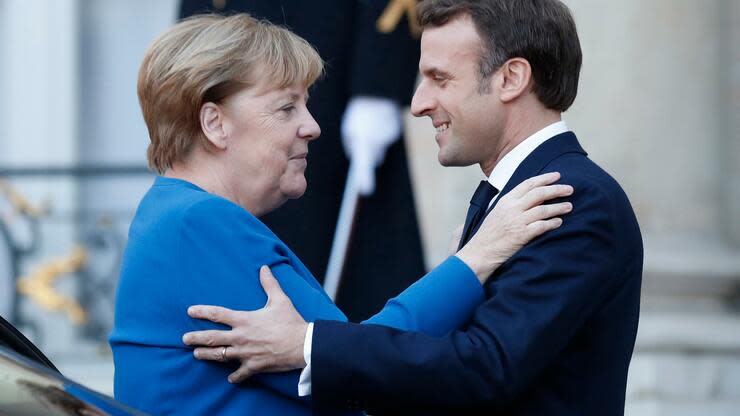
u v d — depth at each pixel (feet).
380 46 48.11
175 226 29.43
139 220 30.53
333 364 28.73
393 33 48.29
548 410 29.35
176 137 30.45
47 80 77.92
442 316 29.58
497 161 31.30
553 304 28.63
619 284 29.45
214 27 30.53
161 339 29.40
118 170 73.82
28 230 72.02
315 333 28.91
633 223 29.91
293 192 30.99
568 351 29.53
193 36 30.35
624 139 75.87
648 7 75.92
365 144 48.34
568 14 30.99
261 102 30.19
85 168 73.72
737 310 74.49
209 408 29.25
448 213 73.92
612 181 29.99
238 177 30.50
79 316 71.26
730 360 69.00
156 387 29.40
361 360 28.63
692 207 76.13
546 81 30.63
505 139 30.94
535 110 30.81
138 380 29.60
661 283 74.02
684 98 76.13
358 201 48.62
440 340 28.81
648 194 76.07
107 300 71.67
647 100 75.92
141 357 29.60
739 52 75.46
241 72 30.01
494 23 30.37
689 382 68.28
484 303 29.17
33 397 25.55
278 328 28.89
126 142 78.28
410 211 50.21
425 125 74.02
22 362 26.73
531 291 28.73
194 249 29.27
